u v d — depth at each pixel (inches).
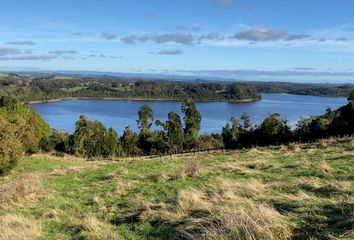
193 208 390.3
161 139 2276.1
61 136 2037.4
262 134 1895.9
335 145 976.3
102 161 1333.7
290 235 282.4
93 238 351.9
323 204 344.2
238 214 314.7
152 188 571.5
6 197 556.4
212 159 924.6
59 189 671.1
